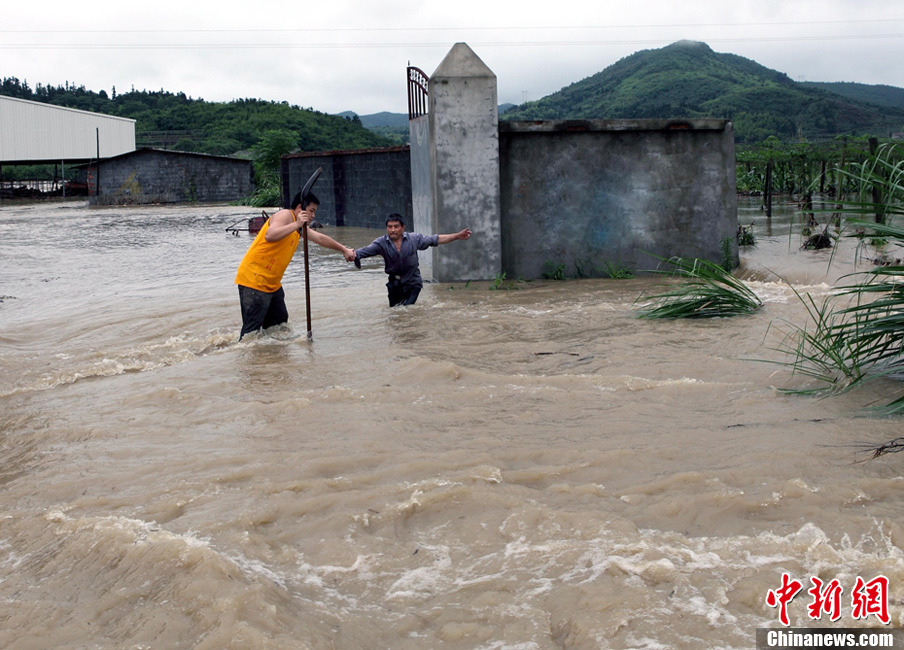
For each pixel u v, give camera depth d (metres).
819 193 19.22
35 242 19.94
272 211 36.44
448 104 10.36
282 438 4.45
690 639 2.44
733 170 10.97
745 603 2.62
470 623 2.59
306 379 5.74
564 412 4.73
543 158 10.82
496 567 2.95
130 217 32.59
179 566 2.94
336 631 2.55
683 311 7.44
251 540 3.18
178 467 4.08
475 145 10.44
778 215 17.28
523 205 10.87
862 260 9.97
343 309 8.59
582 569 2.88
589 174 10.89
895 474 3.56
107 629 2.61
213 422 4.82
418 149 12.18
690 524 3.22
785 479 3.56
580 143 10.83
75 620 2.67
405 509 3.45
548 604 2.68
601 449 4.05
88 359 6.85
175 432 4.68
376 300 9.16
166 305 9.37
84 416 5.13
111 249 17.55
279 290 7.40
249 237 20.36
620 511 3.34
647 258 11.06
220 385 5.65
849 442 3.98
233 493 3.69
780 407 4.64
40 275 12.98
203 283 11.43
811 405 4.63
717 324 7.06
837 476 3.57
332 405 5.02
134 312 8.97
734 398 4.88
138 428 4.80
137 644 2.48
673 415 4.61
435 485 3.67
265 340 7.18
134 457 4.29
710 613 2.57
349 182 22.11
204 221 28.55
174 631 2.54
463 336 6.97
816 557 2.89
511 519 3.29
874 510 3.22
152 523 3.39
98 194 48.03
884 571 2.78
